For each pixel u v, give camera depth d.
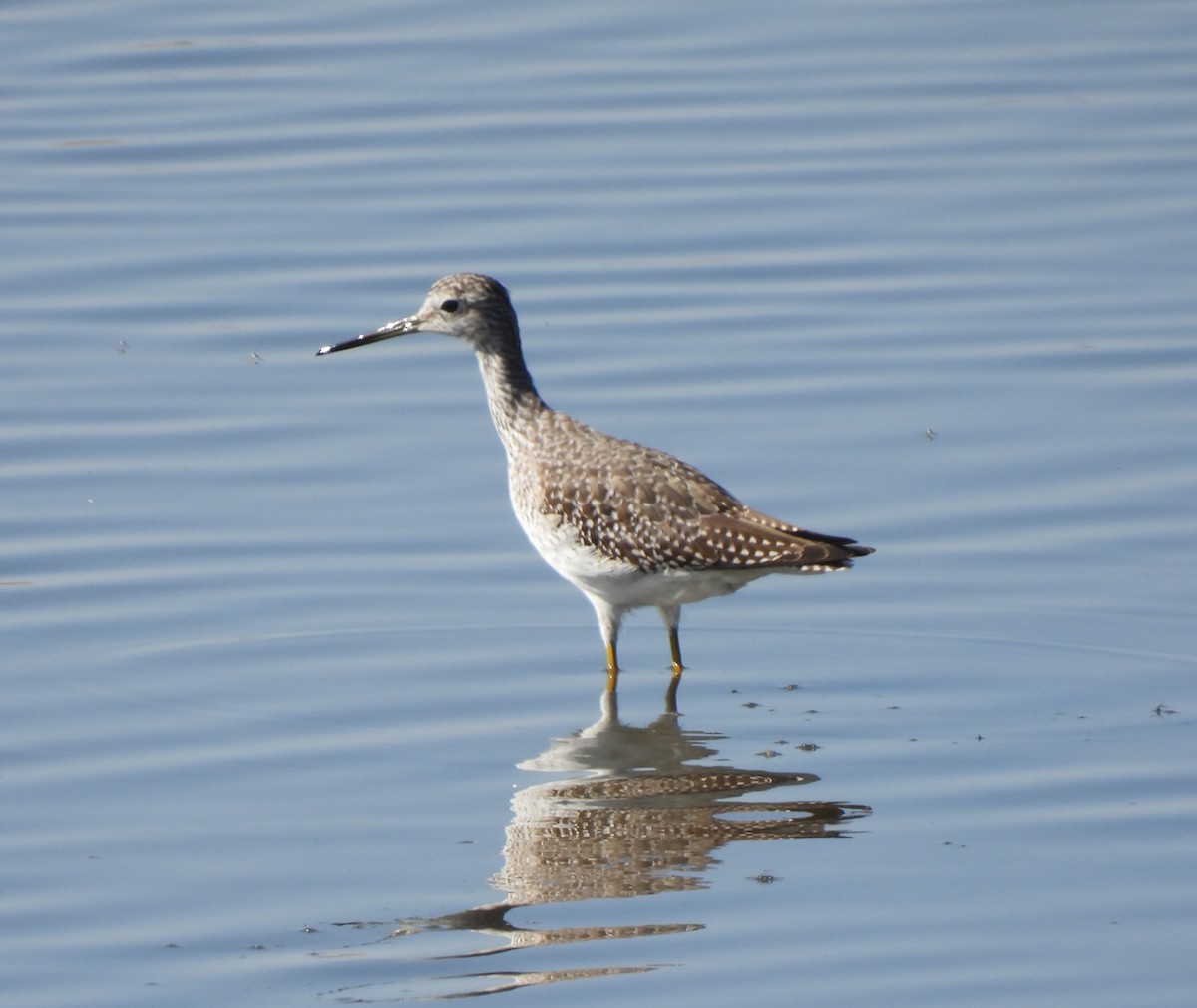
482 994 8.62
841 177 21.16
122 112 22.52
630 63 23.89
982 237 19.84
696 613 13.77
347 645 13.01
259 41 24.33
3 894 9.55
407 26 24.88
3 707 11.88
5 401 16.78
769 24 25.05
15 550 14.27
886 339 17.98
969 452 15.91
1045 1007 8.49
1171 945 8.98
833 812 10.50
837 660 12.84
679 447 16.08
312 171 21.28
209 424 16.55
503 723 11.88
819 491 15.34
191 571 14.04
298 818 10.47
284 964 8.88
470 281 13.58
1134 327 18.00
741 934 9.14
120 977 8.78
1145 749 11.24
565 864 9.88
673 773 11.05
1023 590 13.70
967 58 24.00
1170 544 14.27
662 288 19.03
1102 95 22.89
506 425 13.54
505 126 22.25
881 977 8.74
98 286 18.91
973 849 9.98
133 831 10.30
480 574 14.20
